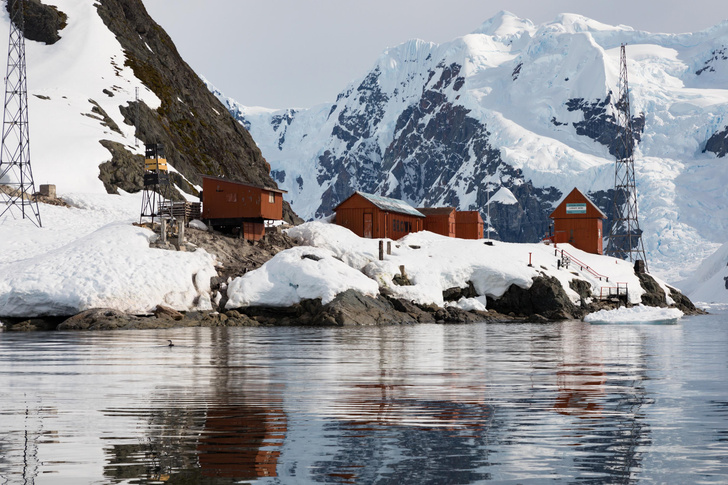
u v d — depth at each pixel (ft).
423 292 243.19
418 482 37.06
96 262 206.08
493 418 53.47
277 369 85.46
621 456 42.22
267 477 37.86
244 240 252.42
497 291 262.26
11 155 357.41
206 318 199.72
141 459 41.32
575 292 279.69
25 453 42.65
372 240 271.49
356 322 206.28
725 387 69.77
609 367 88.69
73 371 83.51
